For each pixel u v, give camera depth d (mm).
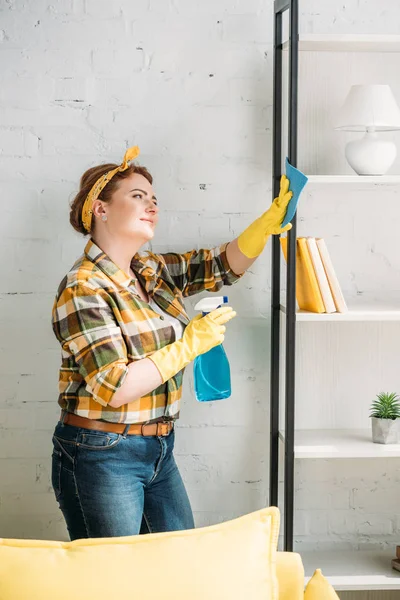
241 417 2643
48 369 2572
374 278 2627
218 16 2502
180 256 2436
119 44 2488
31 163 2506
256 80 2527
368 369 2654
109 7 2473
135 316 2084
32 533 2611
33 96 2486
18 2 2453
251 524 1491
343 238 2609
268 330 2625
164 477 2223
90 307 1991
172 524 2230
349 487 2688
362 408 2662
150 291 2215
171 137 2529
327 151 2572
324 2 2520
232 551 1418
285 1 2277
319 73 2551
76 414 2070
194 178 2549
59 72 2482
